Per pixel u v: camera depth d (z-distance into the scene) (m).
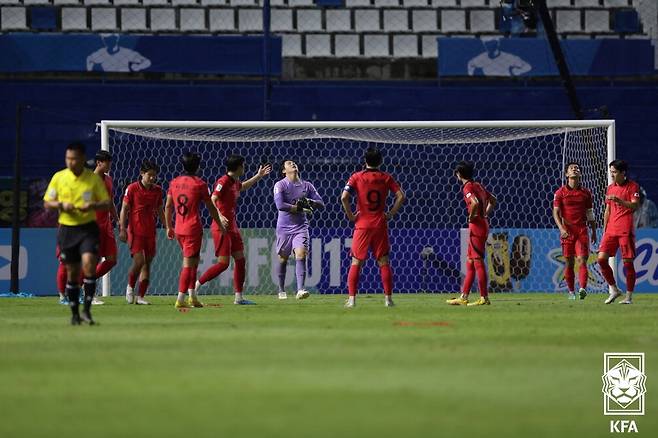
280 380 19.45
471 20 99.38
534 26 91.06
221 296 65.69
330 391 18.05
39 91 88.19
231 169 50.84
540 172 86.94
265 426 14.75
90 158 87.06
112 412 15.98
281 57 90.94
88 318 35.16
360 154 86.94
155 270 69.94
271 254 69.88
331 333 30.52
